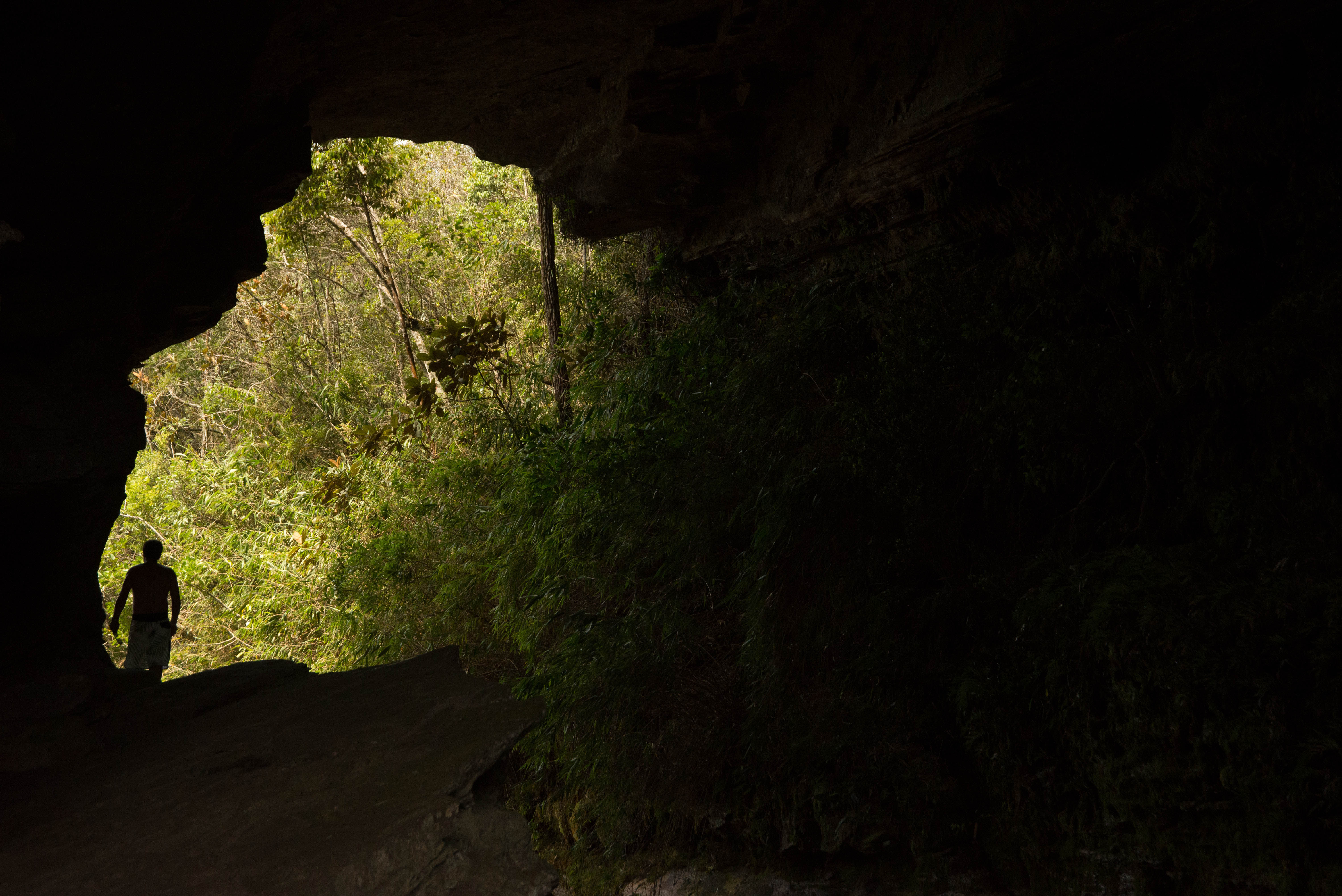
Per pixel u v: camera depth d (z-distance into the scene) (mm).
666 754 6992
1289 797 4102
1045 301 6539
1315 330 4930
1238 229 5641
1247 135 5371
